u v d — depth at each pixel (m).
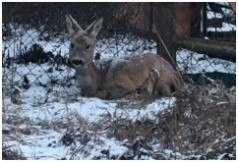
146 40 11.86
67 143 7.21
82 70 9.78
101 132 7.59
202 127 7.48
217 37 12.38
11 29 11.40
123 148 7.16
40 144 7.28
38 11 11.44
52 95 9.57
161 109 8.39
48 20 11.52
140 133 7.37
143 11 11.57
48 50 11.41
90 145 7.19
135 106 8.88
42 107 8.75
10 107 8.67
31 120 8.08
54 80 10.27
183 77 10.49
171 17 10.66
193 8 11.99
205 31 12.30
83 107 8.77
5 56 10.66
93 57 10.02
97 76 9.94
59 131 7.70
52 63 10.89
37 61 10.99
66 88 10.12
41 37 11.73
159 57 10.27
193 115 7.71
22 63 10.94
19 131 7.65
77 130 7.61
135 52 11.63
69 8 11.44
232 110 7.68
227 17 12.54
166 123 7.43
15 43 11.33
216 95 8.65
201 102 7.96
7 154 6.78
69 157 6.89
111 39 11.55
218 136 7.33
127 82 9.91
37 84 10.11
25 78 10.12
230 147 7.07
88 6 11.40
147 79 10.09
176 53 10.84
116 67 10.00
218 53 11.21
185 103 7.82
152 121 7.69
